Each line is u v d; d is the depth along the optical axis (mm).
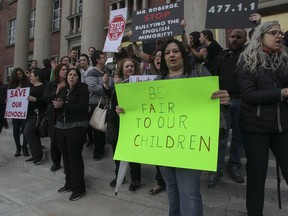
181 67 2480
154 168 4125
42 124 5078
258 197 2326
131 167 3795
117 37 5082
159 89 2398
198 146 2186
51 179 4875
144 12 4496
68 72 3965
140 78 3654
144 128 2461
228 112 3375
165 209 3504
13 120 5871
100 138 4723
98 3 7992
